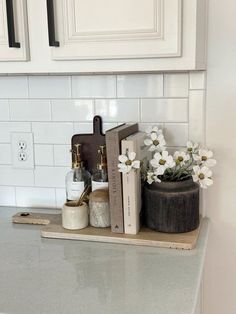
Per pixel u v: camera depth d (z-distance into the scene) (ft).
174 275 3.13
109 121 4.43
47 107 4.58
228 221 4.33
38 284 3.03
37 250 3.64
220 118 4.16
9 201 4.90
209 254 4.43
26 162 4.76
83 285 3.01
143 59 3.34
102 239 3.74
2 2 3.45
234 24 3.97
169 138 4.28
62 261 3.41
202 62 3.80
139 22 3.24
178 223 3.71
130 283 3.02
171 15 3.17
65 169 4.67
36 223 4.28
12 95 4.66
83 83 4.43
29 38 3.51
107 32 3.31
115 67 3.41
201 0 3.55
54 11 3.37
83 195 4.07
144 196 3.85
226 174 4.25
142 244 3.64
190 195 3.70
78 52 3.40
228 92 4.10
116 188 3.71
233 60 4.03
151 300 2.78
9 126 4.74
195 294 2.85
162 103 4.25
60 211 4.65
